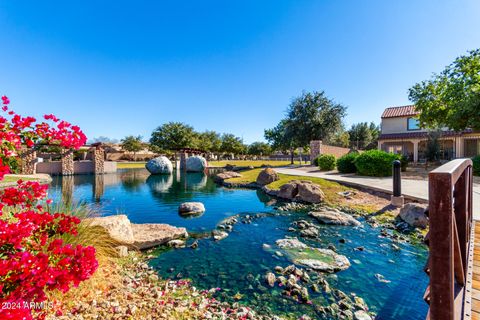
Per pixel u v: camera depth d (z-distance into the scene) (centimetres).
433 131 2208
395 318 333
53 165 2364
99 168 2530
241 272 464
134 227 682
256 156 6122
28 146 242
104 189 1497
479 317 209
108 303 338
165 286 412
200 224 776
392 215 786
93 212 598
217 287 412
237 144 5544
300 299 377
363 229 697
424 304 362
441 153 2328
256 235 671
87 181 1900
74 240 411
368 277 438
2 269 160
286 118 3172
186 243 616
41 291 184
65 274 188
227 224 771
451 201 133
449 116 1461
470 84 1405
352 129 4872
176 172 2816
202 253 555
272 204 1071
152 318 315
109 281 404
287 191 1173
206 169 2955
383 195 993
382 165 1400
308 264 485
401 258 511
